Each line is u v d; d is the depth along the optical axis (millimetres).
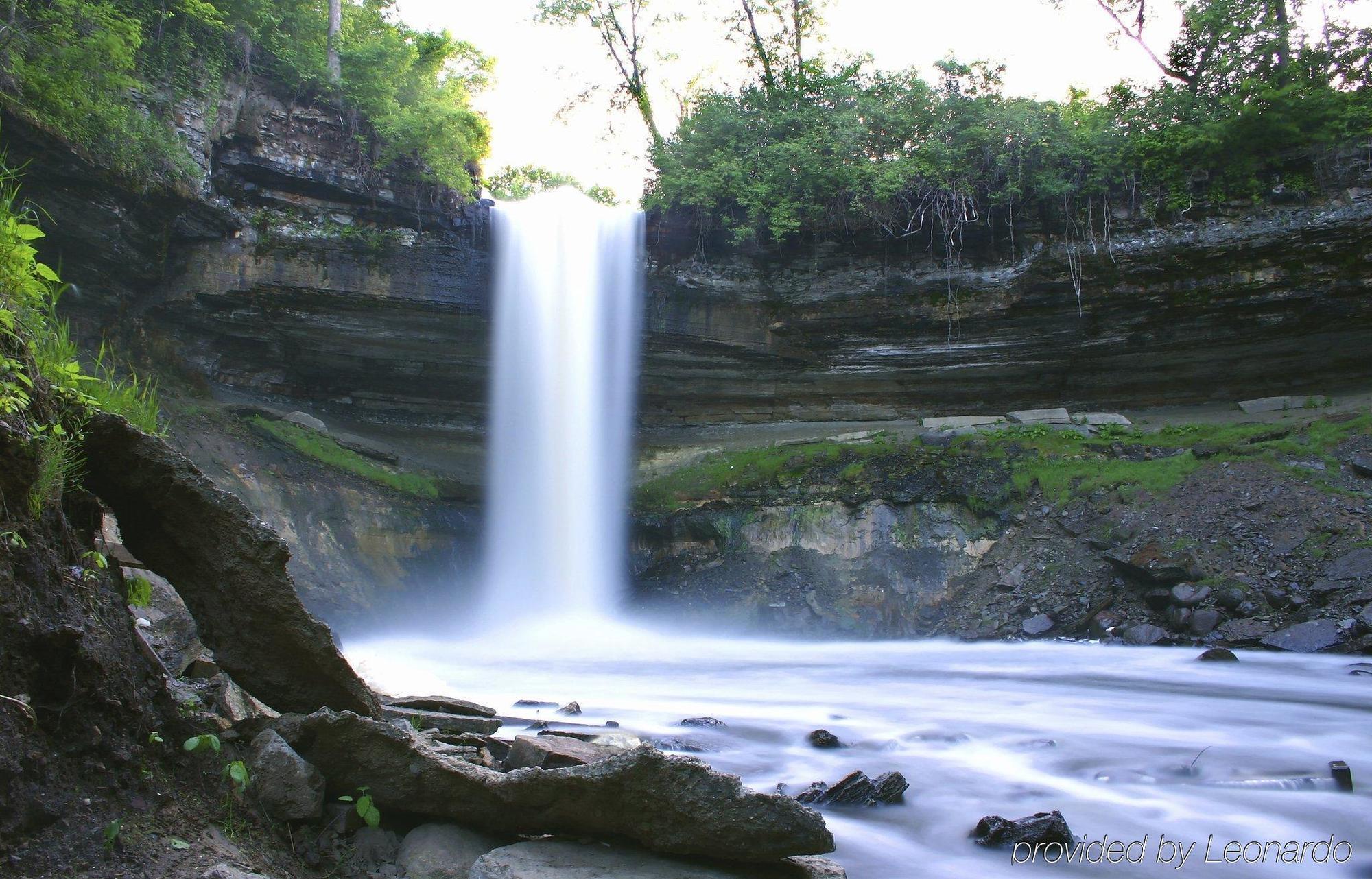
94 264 23234
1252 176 26953
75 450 4738
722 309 30375
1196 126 27438
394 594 23516
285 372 28281
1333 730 11273
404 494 25625
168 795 4121
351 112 27125
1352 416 24688
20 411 4238
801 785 8305
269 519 22062
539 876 4266
